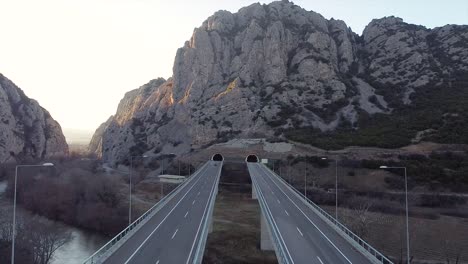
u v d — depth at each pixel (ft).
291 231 143.84
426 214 235.61
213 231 232.94
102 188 329.31
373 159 315.17
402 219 230.48
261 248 200.54
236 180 374.22
